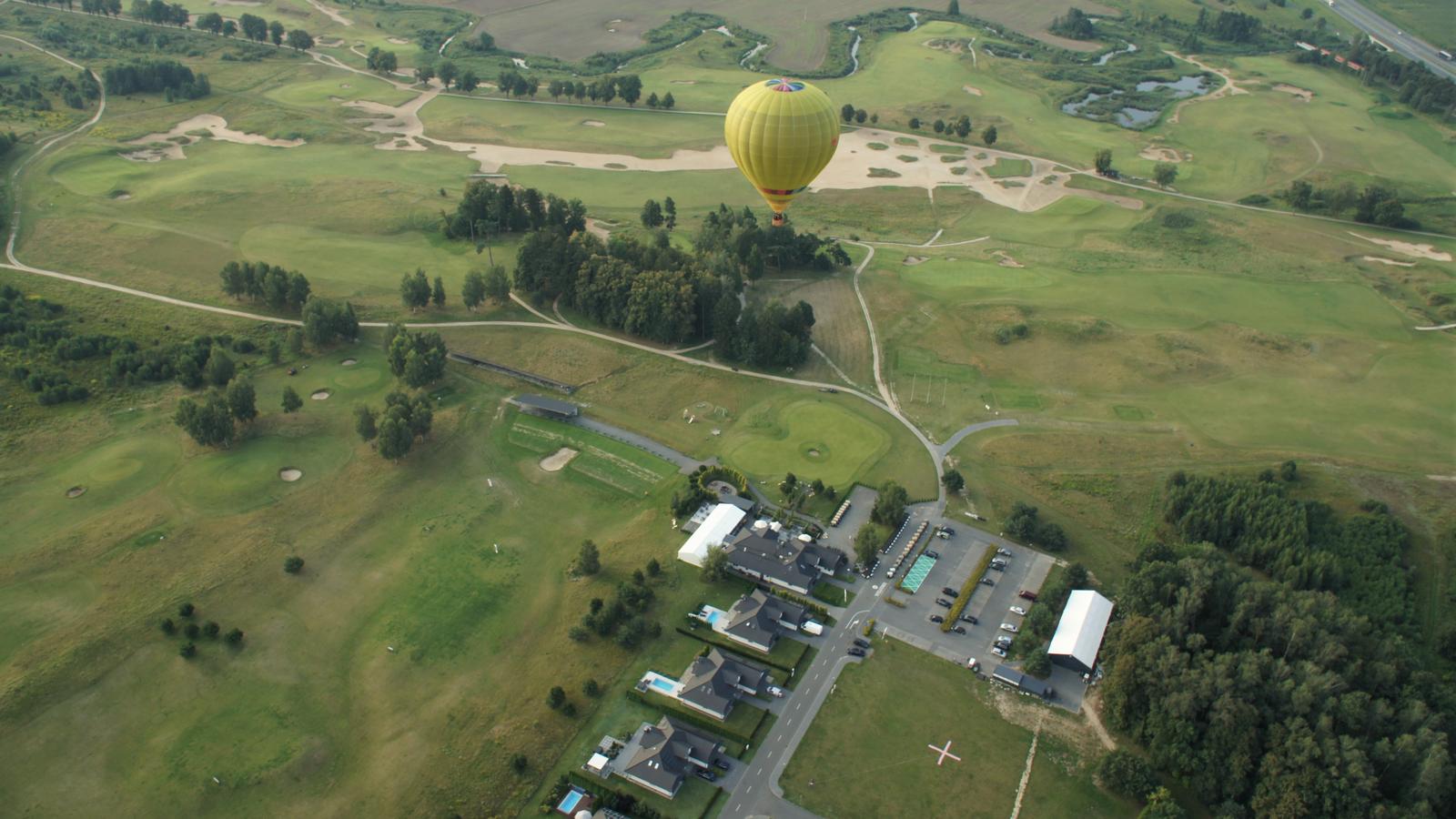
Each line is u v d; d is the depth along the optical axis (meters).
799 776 116.19
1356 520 155.12
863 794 114.25
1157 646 121.31
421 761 116.75
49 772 114.38
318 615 138.00
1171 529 158.25
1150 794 111.56
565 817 110.50
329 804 111.50
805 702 126.25
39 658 128.00
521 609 140.12
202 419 167.12
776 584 144.38
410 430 168.12
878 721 123.81
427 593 142.62
